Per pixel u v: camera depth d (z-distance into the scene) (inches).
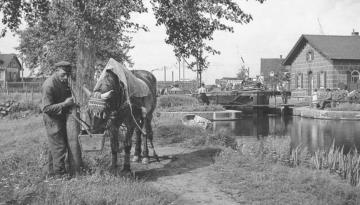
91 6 320.5
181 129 534.3
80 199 219.1
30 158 317.4
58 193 229.0
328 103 1392.7
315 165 387.2
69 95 273.9
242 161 352.8
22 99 1085.1
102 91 265.6
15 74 3117.6
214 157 370.9
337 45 1803.6
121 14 330.6
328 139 797.2
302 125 1080.8
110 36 358.6
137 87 294.7
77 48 341.1
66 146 274.5
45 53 896.3
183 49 420.5
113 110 271.0
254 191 267.3
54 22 366.6
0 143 457.1
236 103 1517.0
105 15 326.0
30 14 376.5
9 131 609.0
